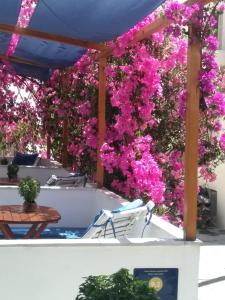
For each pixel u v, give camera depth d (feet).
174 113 22.95
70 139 30.25
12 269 11.93
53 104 34.22
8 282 11.92
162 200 20.44
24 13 16.87
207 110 14.66
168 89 23.00
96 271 12.26
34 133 42.32
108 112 22.85
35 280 12.01
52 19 16.61
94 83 25.59
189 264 12.65
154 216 15.61
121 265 12.35
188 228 12.76
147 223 14.70
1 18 17.69
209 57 12.42
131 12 14.71
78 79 27.40
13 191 20.31
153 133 23.03
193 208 12.74
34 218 15.60
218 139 22.16
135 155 20.56
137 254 12.42
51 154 37.91
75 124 29.12
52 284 12.09
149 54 21.44
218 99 15.26
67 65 28.02
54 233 19.20
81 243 12.17
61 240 12.31
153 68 20.53
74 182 21.57
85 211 20.52
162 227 14.05
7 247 11.87
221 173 40.93
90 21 16.12
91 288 7.53
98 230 13.46
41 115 37.99
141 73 20.63
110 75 22.56
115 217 13.37
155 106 22.89
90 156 27.12
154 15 17.19
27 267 11.98
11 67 34.37
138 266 12.43
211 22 12.32
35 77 35.96
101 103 21.12
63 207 20.29
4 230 16.31
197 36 12.30
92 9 14.76
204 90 12.34
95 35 17.93
